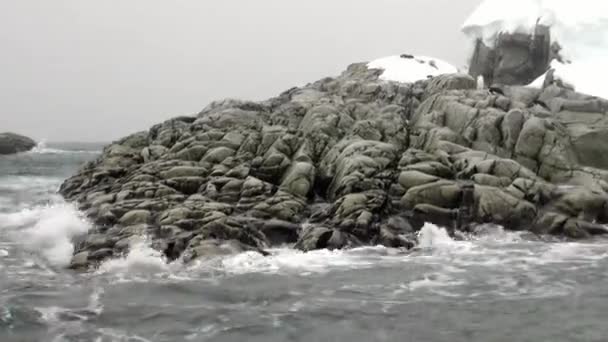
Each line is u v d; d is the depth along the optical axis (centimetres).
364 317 975
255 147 2147
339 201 1698
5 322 954
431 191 1709
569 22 2673
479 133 2022
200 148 2173
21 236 1669
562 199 1698
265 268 1318
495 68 2992
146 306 1041
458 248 1530
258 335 895
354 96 2675
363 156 1884
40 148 8412
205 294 1116
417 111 2391
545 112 2138
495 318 964
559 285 1169
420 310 1012
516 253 1468
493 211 1669
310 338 883
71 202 2106
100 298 1091
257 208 1697
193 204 1662
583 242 1588
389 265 1352
